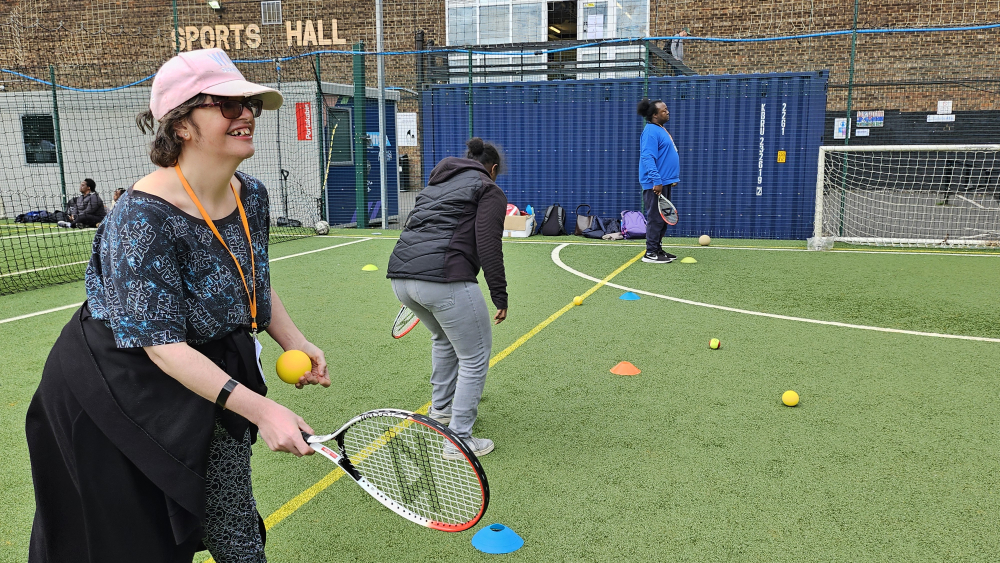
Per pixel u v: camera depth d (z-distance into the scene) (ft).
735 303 23.84
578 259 33.50
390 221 49.21
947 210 40.73
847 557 9.18
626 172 41.50
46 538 6.39
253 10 64.28
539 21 56.65
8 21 67.92
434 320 12.69
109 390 5.85
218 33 65.51
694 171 40.32
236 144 5.93
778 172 39.27
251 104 6.08
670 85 39.93
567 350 18.61
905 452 12.28
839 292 25.46
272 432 5.82
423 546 9.61
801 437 12.96
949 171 44.91
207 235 6.02
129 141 51.85
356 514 10.49
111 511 5.98
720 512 10.37
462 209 11.78
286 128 46.42
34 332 20.83
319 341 19.70
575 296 25.20
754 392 15.31
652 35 56.90
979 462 11.85
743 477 11.45
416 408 14.64
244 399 5.82
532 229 42.24
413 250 11.87
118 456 5.94
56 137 51.21
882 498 10.69
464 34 58.65
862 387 15.55
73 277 30.50
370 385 16.12
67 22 66.54
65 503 6.41
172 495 5.83
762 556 9.22
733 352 18.22
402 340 19.81
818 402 14.70
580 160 42.06
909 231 40.01
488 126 42.86
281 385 16.19
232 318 6.30
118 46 66.59
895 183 41.37
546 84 41.68
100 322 6.04
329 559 9.31
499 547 9.41
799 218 39.50
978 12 51.88
